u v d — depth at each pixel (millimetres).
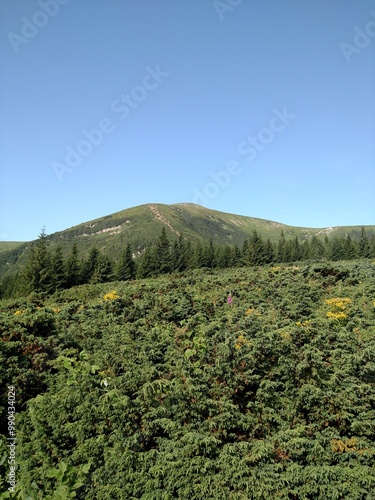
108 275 59469
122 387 7145
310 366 7262
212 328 9711
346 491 5422
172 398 6695
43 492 5363
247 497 5176
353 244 79500
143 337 10055
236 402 6895
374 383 7129
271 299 15273
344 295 15750
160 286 19203
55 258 55031
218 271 39688
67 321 12148
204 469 5414
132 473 5555
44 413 6676
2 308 16766
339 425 6527
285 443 5879
